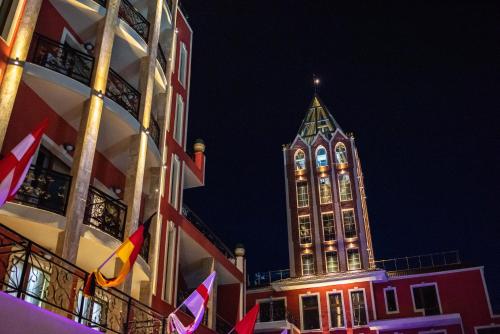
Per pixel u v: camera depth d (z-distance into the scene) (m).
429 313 31.58
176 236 19.39
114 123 14.30
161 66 18.16
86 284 10.08
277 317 33.78
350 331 32.00
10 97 11.27
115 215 13.72
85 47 15.46
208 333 20.80
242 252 27.20
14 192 9.01
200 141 23.91
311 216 37.38
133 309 14.07
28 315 8.42
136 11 16.48
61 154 13.80
